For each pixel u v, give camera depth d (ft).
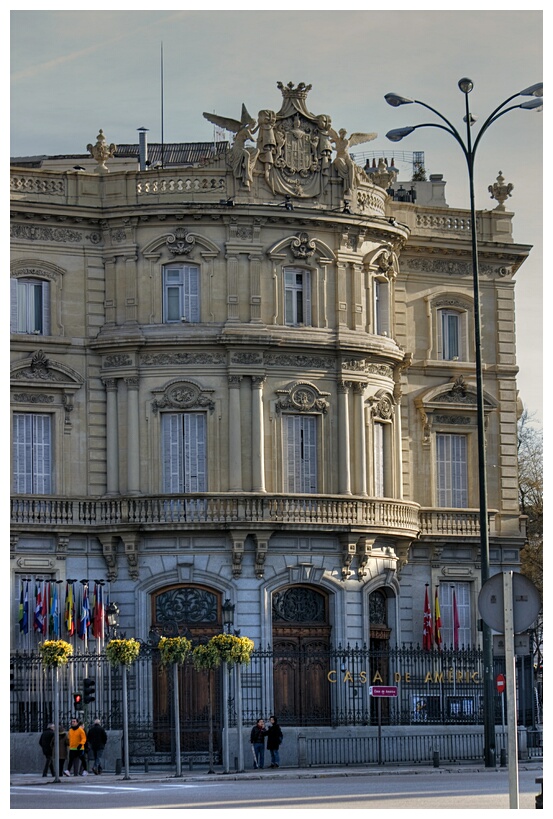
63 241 238.48
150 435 235.40
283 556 234.38
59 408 236.43
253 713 226.17
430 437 258.16
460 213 263.08
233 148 239.91
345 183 243.60
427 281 260.83
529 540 340.59
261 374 236.02
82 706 209.56
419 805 139.23
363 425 243.19
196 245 237.66
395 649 229.45
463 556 257.34
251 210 236.63
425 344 259.80
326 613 237.86
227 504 231.09
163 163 307.58
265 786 172.65
